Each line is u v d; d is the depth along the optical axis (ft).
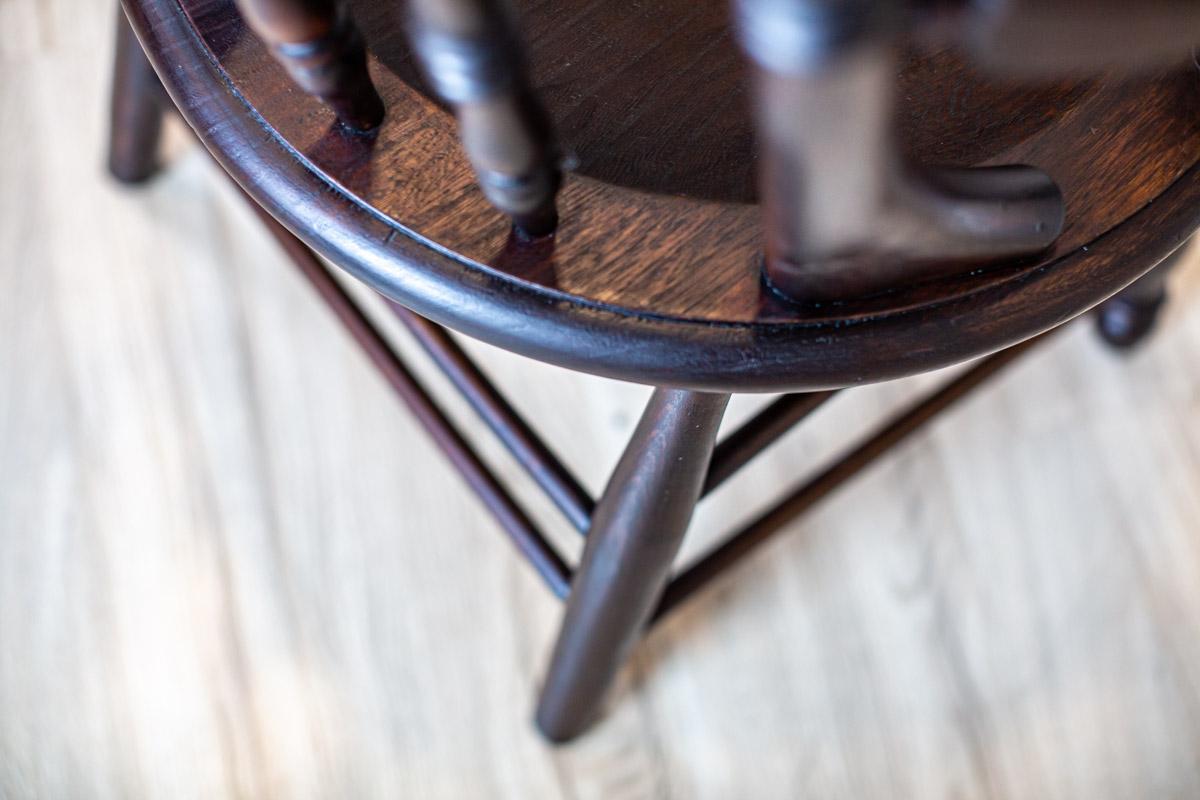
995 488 4.39
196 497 4.37
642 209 2.61
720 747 4.06
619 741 4.06
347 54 2.50
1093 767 4.02
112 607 4.21
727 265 2.58
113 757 4.04
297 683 4.13
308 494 4.38
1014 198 2.46
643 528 3.03
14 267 4.69
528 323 2.58
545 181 2.45
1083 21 2.04
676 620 4.20
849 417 4.48
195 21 2.71
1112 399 4.53
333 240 2.64
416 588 4.25
